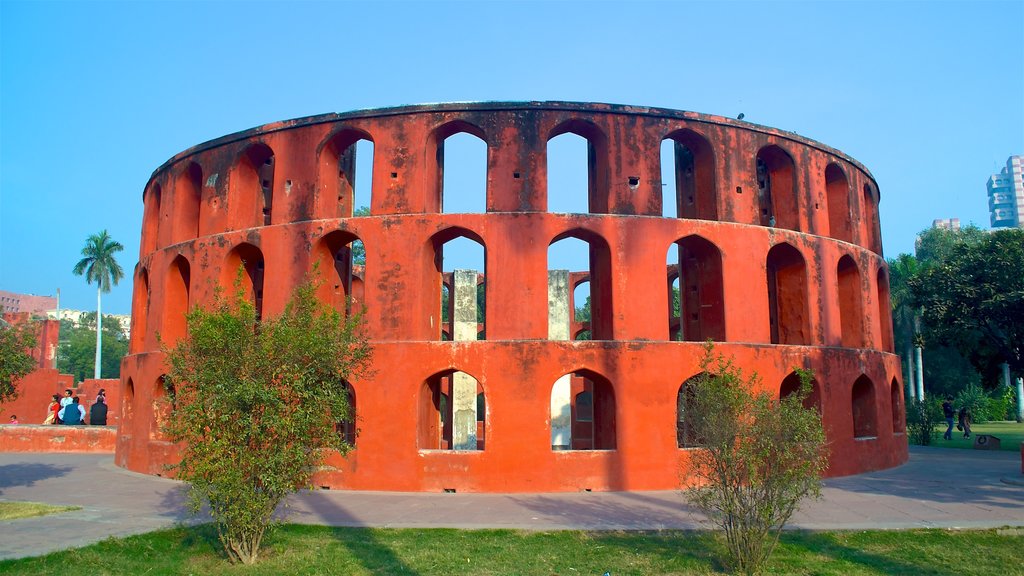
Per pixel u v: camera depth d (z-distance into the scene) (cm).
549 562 995
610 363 1744
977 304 2705
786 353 1878
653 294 1803
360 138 1981
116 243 5741
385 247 1806
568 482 1683
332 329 1088
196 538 1106
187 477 996
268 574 929
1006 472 1962
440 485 1680
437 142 1977
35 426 2767
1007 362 2861
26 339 1424
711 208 1939
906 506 1399
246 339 1012
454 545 1088
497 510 1404
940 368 5247
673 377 1767
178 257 2088
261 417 989
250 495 983
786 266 2059
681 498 1559
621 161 1867
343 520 1287
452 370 1736
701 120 1931
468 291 2938
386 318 1772
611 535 1162
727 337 1831
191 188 2220
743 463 968
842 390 1959
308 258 1848
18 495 1546
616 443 1723
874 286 2233
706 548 1067
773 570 959
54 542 1027
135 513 1303
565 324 2998
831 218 2242
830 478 1847
